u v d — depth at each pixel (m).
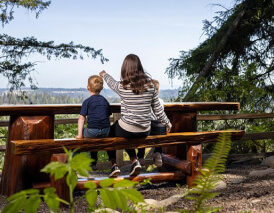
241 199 4.20
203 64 11.37
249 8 11.19
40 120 4.93
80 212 4.17
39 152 4.31
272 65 10.76
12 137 4.96
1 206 4.45
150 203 4.19
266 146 8.88
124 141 4.71
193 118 6.15
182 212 2.46
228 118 7.67
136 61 4.44
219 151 1.97
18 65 13.45
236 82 9.58
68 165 1.21
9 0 13.54
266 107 9.38
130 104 4.45
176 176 5.52
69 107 4.95
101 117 4.60
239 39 11.09
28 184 4.92
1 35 13.67
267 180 5.53
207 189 2.07
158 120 4.78
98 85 4.69
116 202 1.34
